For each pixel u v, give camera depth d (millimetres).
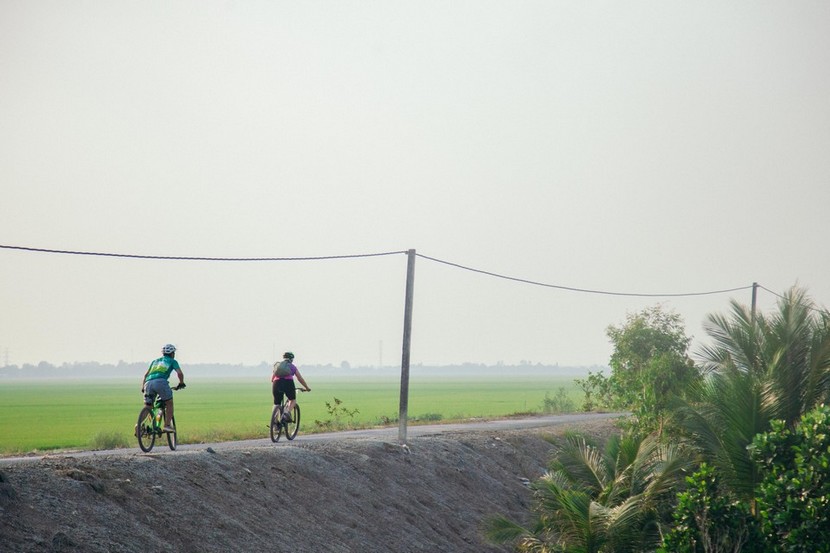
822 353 17969
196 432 33562
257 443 22688
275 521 16609
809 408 17906
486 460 27469
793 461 16016
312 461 20344
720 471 17750
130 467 15508
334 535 17547
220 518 15391
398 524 19812
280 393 22641
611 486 19375
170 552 13477
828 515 14711
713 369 19281
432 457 24984
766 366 18703
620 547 17906
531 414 46938
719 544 15867
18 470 13641
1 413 67625
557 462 21344
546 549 19406
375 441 24266
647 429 23266
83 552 12195
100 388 162250
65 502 13242
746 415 17719
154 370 18312
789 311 18859
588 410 51781
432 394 115875
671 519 18422
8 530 11797
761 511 15719
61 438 39312
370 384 191625
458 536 21297
